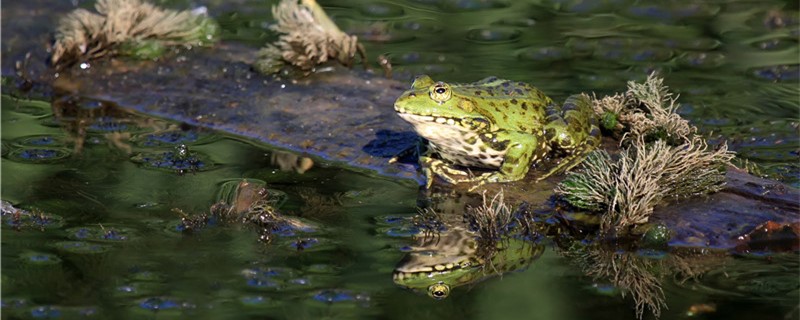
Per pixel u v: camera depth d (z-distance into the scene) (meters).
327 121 12.11
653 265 8.87
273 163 11.12
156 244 9.17
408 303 8.19
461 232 9.45
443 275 8.70
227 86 13.31
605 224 9.35
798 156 11.15
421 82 10.20
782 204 9.55
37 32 15.23
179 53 14.41
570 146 10.22
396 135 11.69
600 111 11.15
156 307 8.08
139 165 11.06
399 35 15.59
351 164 11.07
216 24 15.04
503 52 14.80
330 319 7.92
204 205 10.00
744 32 15.42
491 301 8.25
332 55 13.80
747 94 13.09
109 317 7.92
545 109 10.59
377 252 9.07
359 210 9.91
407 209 9.93
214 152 11.46
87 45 14.09
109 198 10.18
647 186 9.33
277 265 8.80
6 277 8.52
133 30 14.30
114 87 13.55
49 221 9.62
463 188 10.27
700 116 12.37
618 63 14.30
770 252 9.04
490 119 10.03
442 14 16.64
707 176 9.75
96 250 9.05
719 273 8.68
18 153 11.41
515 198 9.96
